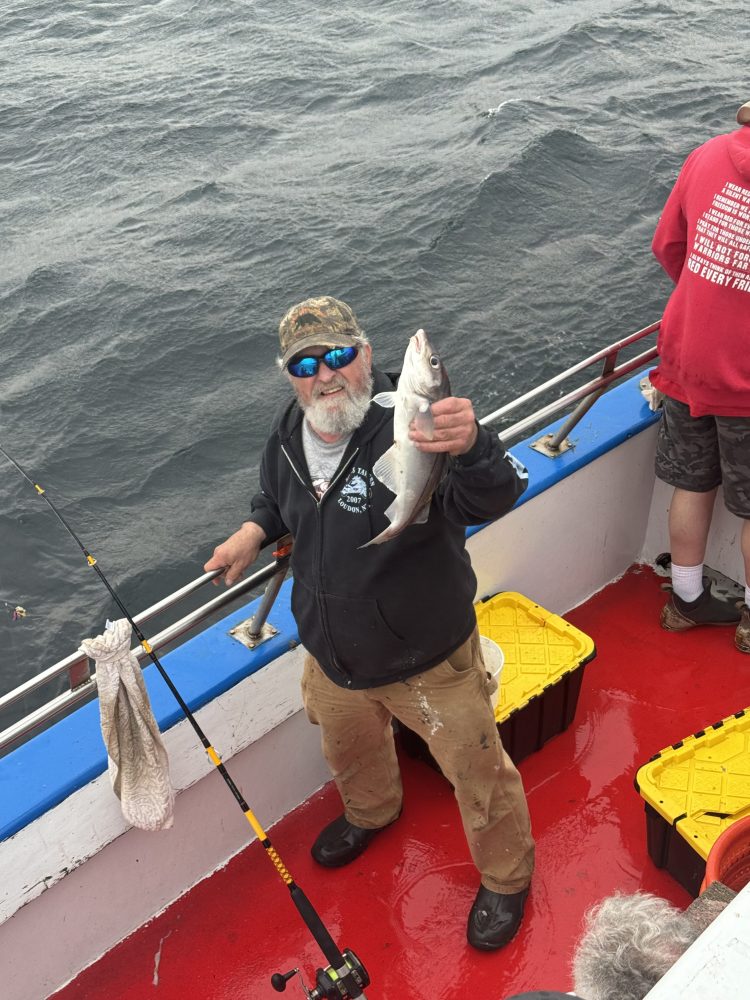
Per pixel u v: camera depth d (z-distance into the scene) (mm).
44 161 16266
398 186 13328
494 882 2590
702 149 2869
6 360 10336
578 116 15086
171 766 2639
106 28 24516
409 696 2338
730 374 2873
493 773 2400
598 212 11977
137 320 10797
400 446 1854
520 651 3143
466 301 10328
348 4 24391
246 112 17484
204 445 8641
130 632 2326
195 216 13359
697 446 3193
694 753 2762
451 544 2188
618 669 3461
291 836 2998
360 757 2697
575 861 2803
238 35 22641
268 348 10039
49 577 7250
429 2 23781
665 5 21250
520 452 3443
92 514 7887
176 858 2785
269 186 14070
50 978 2617
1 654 6566
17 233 13609
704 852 2459
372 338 9898
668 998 902
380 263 11336
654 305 9844
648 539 3908
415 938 2654
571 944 2578
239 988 2602
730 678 3391
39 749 2520
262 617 2719
